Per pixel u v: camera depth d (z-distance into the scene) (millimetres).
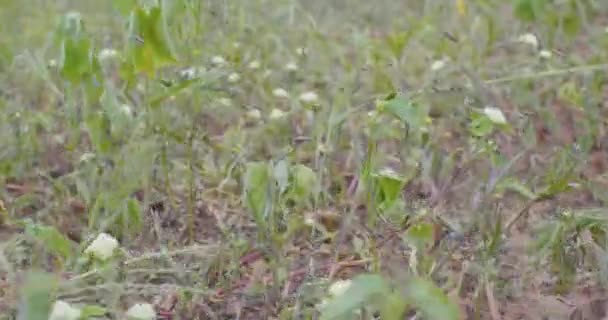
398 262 2098
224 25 3344
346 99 2857
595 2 4055
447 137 2914
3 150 2713
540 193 2221
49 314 1345
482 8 4074
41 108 3207
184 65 2771
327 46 3645
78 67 2158
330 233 2244
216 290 2047
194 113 2648
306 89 3344
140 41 2000
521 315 2016
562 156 2619
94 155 2430
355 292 1256
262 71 3342
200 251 2131
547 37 3570
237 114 3084
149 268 2086
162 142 2457
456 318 1250
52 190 2549
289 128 2945
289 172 2061
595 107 3064
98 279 1831
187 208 2508
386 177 1857
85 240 2096
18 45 3699
